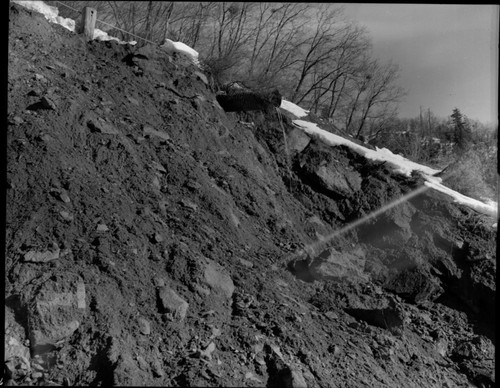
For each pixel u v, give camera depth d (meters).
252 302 4.67
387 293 6.00
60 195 4.71
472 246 6.77
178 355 3.86
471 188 8.42
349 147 8.21
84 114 5.84
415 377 4.70
